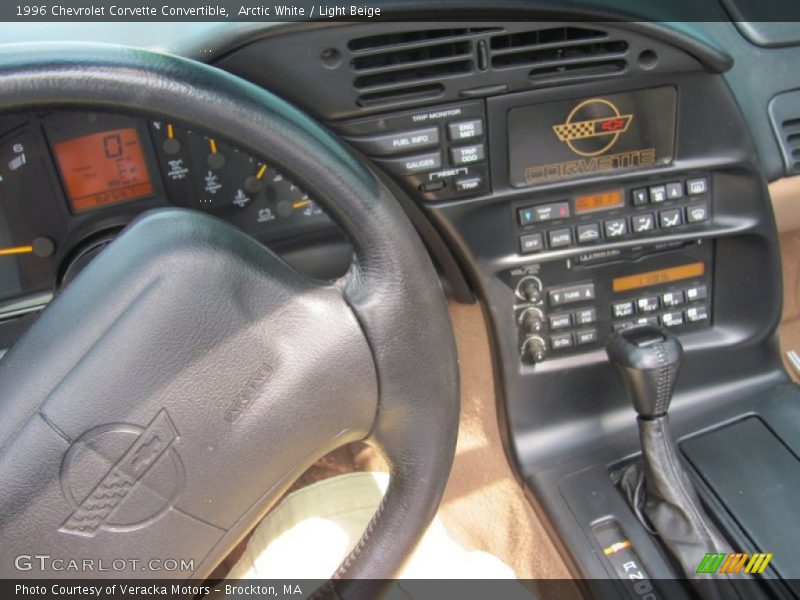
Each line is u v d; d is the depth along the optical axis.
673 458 1.09
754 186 1.13
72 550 0.73
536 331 1.18
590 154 1.06
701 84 1.05
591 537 1.15
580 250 1.12
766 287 1.22
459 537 1.33
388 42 0.94
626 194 1.11
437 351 0.74
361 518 1.03
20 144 0.90
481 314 1.29
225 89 0.64
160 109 0.62
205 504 0.75
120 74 0.61
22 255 0.97
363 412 0.76
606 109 1.04
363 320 0.72
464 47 0.95
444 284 1.20
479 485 1.35
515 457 1.25
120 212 0.97
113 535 0.73
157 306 0.69
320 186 0.67
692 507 1.08
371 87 0.95
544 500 1.21
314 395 0.73
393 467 0.79
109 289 0.70
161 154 0.95
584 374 1.22
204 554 0.77
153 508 0.73
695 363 1.26
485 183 1.05
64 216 0.95
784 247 1.44
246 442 0.73
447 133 1.00
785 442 1.21
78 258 0.96
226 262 0.70
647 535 1.13
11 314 0.99
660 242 1.14
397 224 0.71
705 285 1.21
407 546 0.79
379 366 0.74
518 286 1.15
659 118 1.06
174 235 0.70
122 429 0.70
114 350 0.69
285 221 1.04
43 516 0.71
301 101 0.95
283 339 0.72
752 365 1.29
